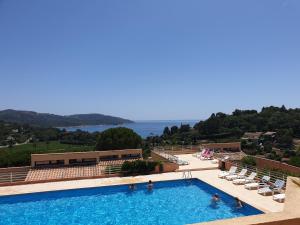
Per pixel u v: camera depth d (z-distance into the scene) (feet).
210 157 97.45
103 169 85.61
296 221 20.53
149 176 75.61
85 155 92.12
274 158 146.41
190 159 97.96
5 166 100.58
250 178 65.87
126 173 77.61
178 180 71.92
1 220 50.52
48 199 62.13
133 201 59.88
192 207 55.42
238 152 109.91
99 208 56.08
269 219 20.38
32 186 67.51
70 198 62.59
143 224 47.93
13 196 61.16
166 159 93.40
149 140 216.74
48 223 48.96
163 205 57.00
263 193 57.26
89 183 69.41
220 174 73.36
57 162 89.76
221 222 19.86
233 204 55.62
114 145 127.13
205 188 67.62
